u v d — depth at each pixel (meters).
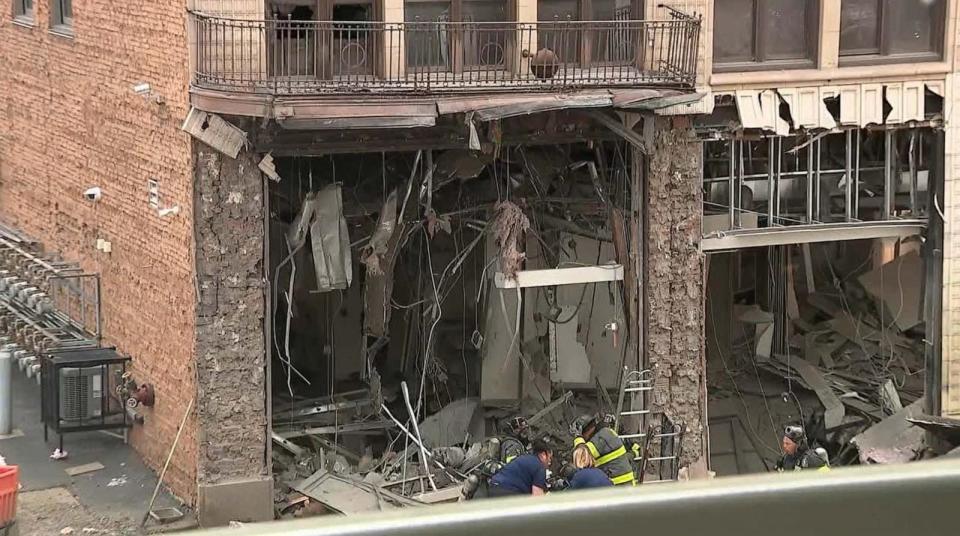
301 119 14.31
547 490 14.20
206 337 15.70
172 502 16.52
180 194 15.86
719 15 17.19
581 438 15.09
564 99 15.25
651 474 17.61
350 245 17.00
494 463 15.00
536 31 16.20
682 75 16.23
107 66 18.12
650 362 17.67
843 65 17.75
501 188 18.47
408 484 17.03
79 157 19.86
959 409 18.94
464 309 19.59
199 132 15.00
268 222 16.02
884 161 19.78
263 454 16.11
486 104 14.92
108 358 18.12
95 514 16.00
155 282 17.05
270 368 16.11
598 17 16.66
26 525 15.50
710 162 19.05
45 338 19.59
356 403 18.89
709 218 18.33
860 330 22.91
